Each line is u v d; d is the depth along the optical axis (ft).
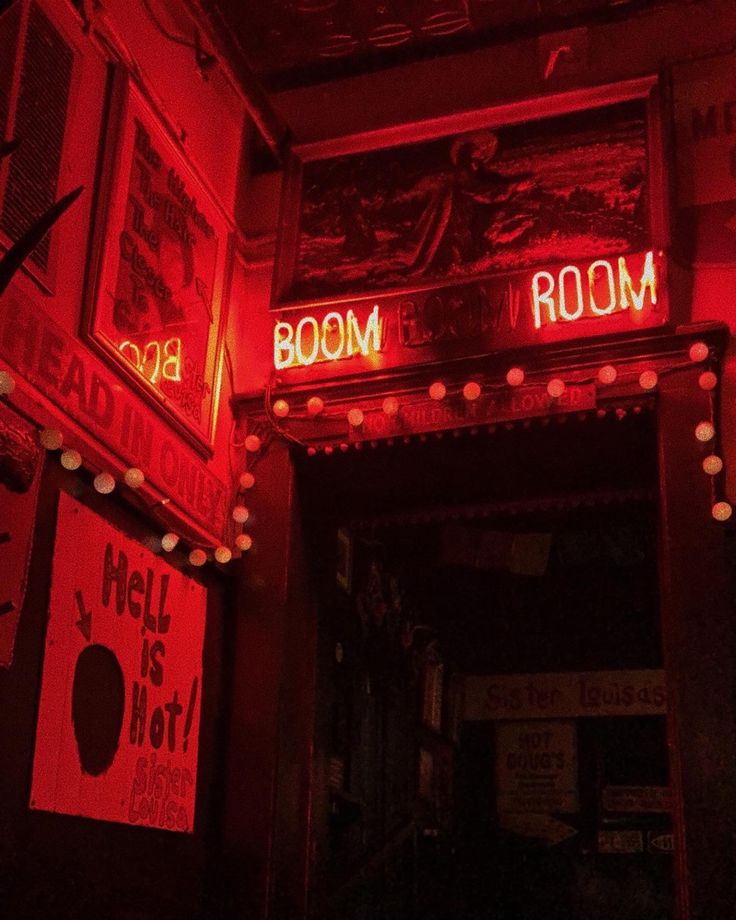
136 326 15.80
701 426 15.65
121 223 15.58
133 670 15.06
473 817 29.53
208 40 18.60
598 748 29.43
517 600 29.45
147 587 15.69
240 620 17.93
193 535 17.02
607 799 28.86
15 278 13.20
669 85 18.25
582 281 17.49
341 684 21.12
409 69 19.94
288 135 20.33
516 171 18.72
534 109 18.92
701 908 14.24
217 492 18.01
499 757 29.86
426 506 19.84
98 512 14.75
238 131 20.36
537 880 28.60
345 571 21.75
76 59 14.97
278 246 19.47
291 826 17.29
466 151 19.12
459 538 23.67
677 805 14.83
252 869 16.44
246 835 16.67
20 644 12.80
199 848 16.47
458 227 18.71
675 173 17.83
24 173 13.55
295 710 17.89
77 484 14.28
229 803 16.93
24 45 13.76
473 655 30.71
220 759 17.25
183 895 15.92
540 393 17.28
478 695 30.37
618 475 18.61
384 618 24.30
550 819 29.01
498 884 28.78
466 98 19.53
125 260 15.62
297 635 18.20
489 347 17.70
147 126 16.56
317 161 20.04
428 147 19.42
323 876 18.28
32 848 12.63
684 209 17.62
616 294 17.21
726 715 14.94
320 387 18.37
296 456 18.67
